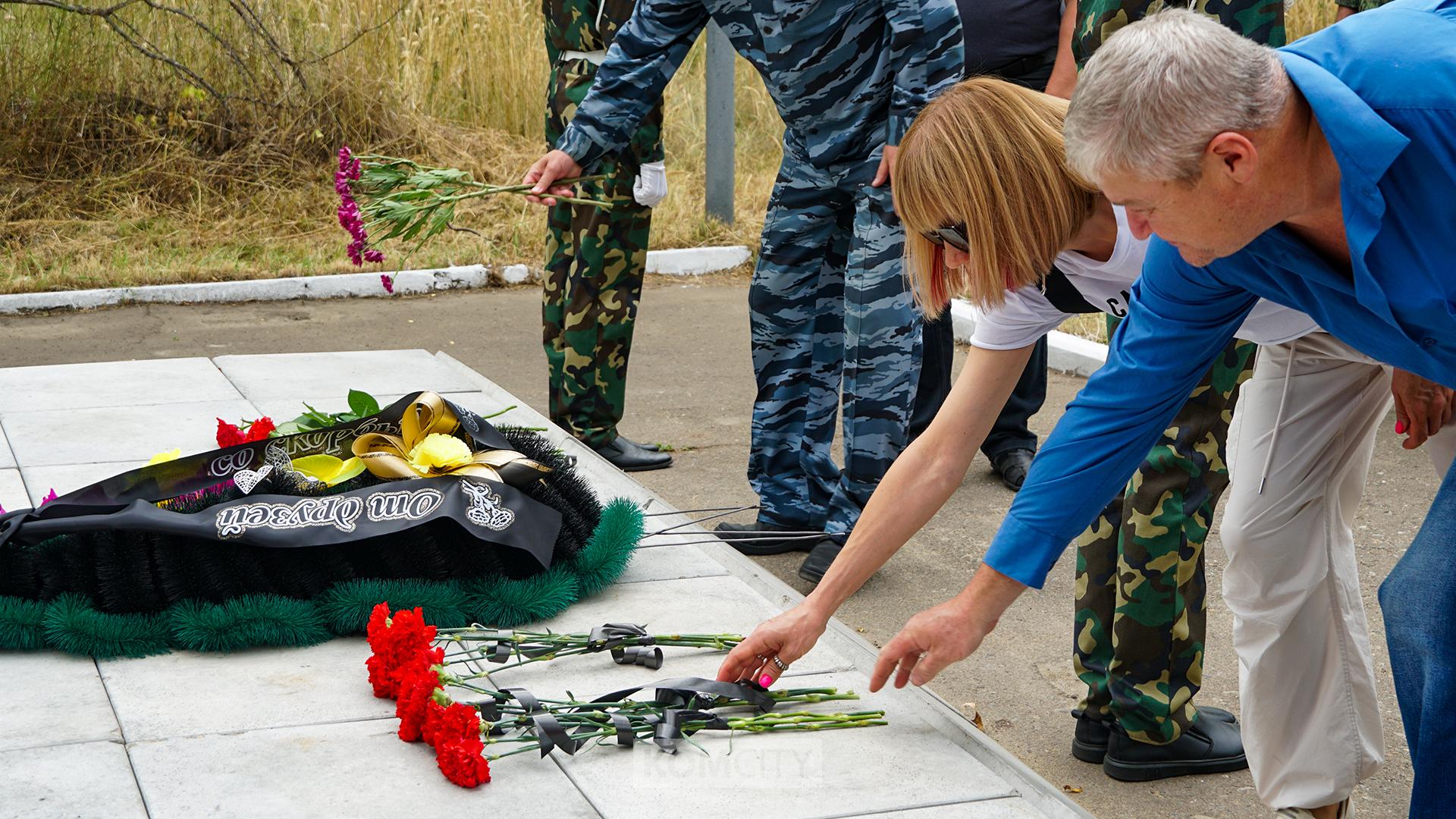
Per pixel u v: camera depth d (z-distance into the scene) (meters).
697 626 2.40
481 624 2.36
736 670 2.08
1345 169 1.41
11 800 1.75
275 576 2.32
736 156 10.20
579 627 2.39
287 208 8.45
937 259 1.99
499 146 9.46
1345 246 1.55
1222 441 2.46
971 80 1.92
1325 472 2.16
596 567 2.54
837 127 3.39
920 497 2.09
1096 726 2.71
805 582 3.59
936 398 4.49
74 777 1.81
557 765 1.88
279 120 8.91
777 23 3.26
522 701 1.93
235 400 3.75
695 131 10.28
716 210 8.80
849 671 2.24
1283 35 2.34
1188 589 2.52
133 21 8.66
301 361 4.25
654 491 4.43
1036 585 1.88
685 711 1.97
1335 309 1.64
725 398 5.66
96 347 6.25
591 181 4.29
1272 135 1.41
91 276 7.24
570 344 4.48
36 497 2.90
